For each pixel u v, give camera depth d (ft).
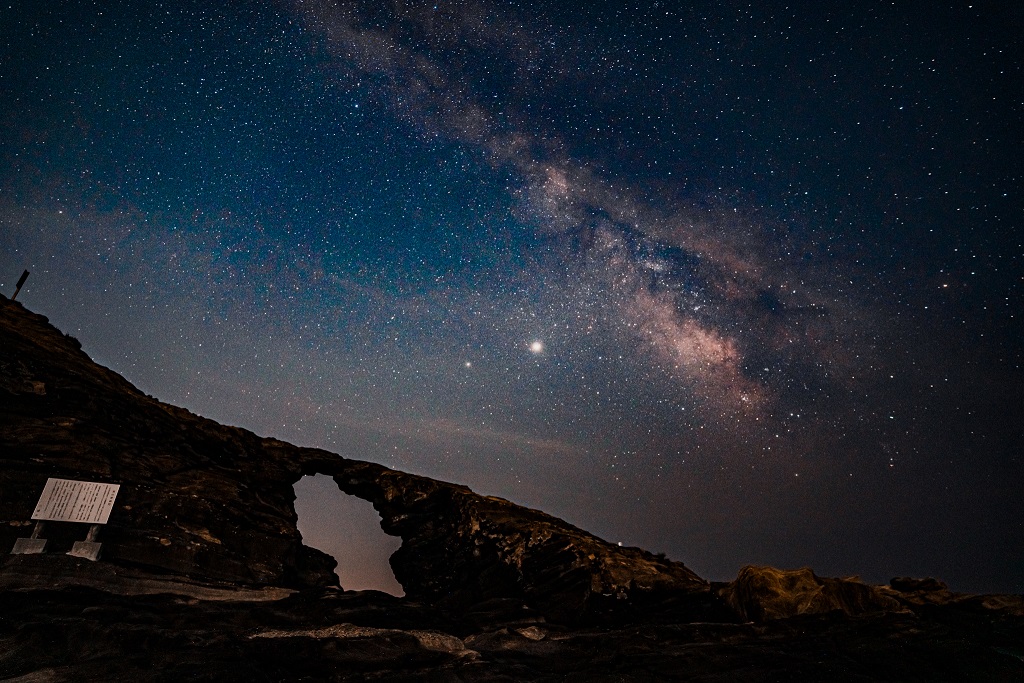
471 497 52.06
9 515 36.22
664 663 30.91
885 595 43.55
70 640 27.20
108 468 40.55
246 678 24.99
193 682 23.93
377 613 38.19
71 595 32.91
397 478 53.31
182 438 47.47
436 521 52.44
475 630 37.76
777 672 29.66
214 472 46.70
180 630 30.78
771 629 38.40
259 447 51.83
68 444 40.24
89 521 37.01
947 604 44.01
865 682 28.43
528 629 37.93
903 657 31.86
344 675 26.99
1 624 28.07
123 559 37.58
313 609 37.47
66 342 48.78
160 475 42.98
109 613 31.30
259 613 35.47
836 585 43.27
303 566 45.03
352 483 53.67
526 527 48.32
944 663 31.14
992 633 36.52
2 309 46.57
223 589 39.17
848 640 34.91
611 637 35.83
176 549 39.34
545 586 45.32
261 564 42.11
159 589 37.06
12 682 23.04
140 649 27.55
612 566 46.42
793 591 43.27
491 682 27.40
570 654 32.71
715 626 38.47
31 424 40.14
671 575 47.85
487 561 48.21
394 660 29.53
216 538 41.37
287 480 50.98
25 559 34.60
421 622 37.96
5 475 37.09
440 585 49.78
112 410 44.55
